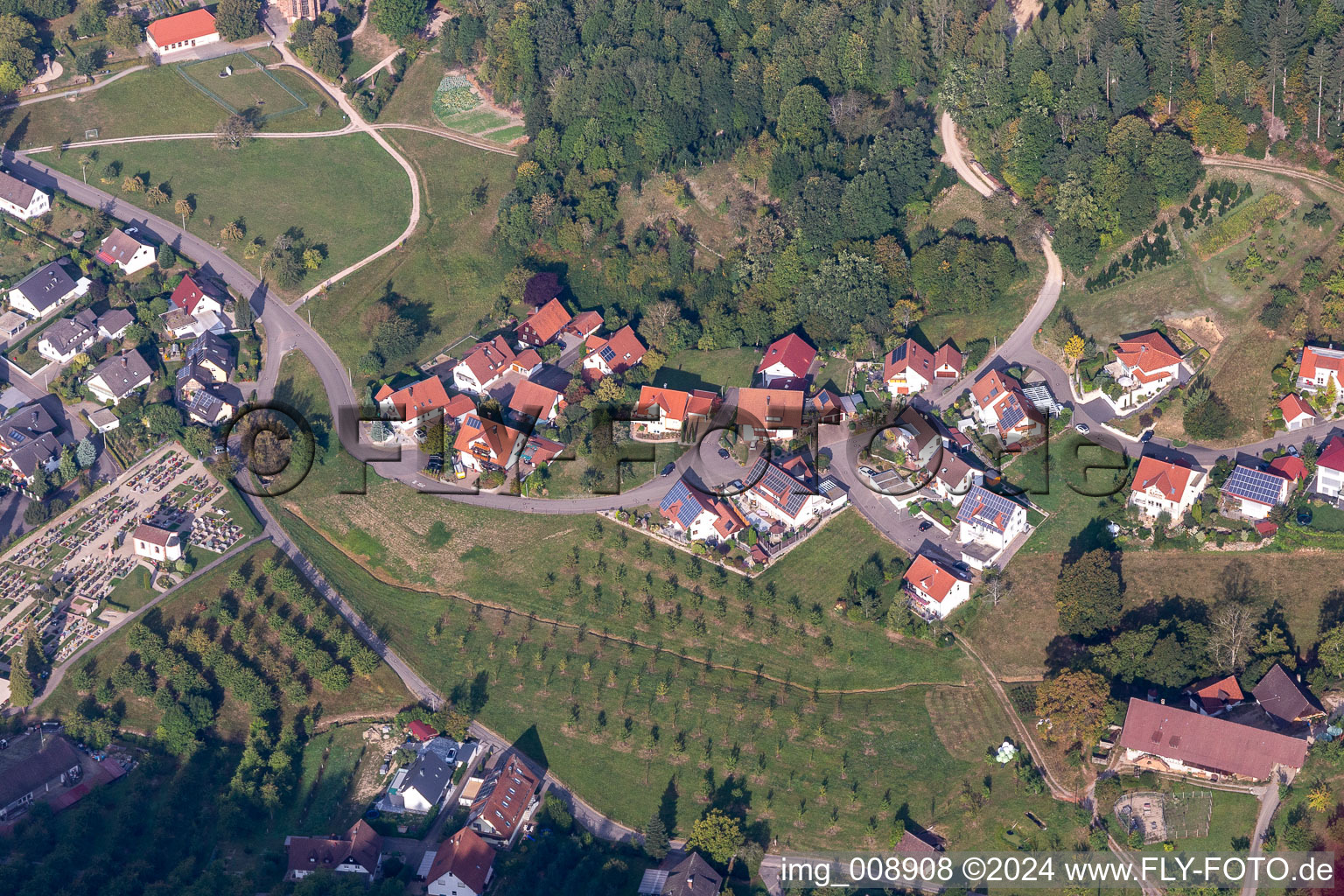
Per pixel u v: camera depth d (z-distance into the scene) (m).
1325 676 172.12
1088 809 168.38
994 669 185.38
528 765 185.75
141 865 174.25
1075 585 184.75
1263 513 189.50
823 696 186.75
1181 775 169.00
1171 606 185.38
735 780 179.50
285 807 185.00
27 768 187.62
